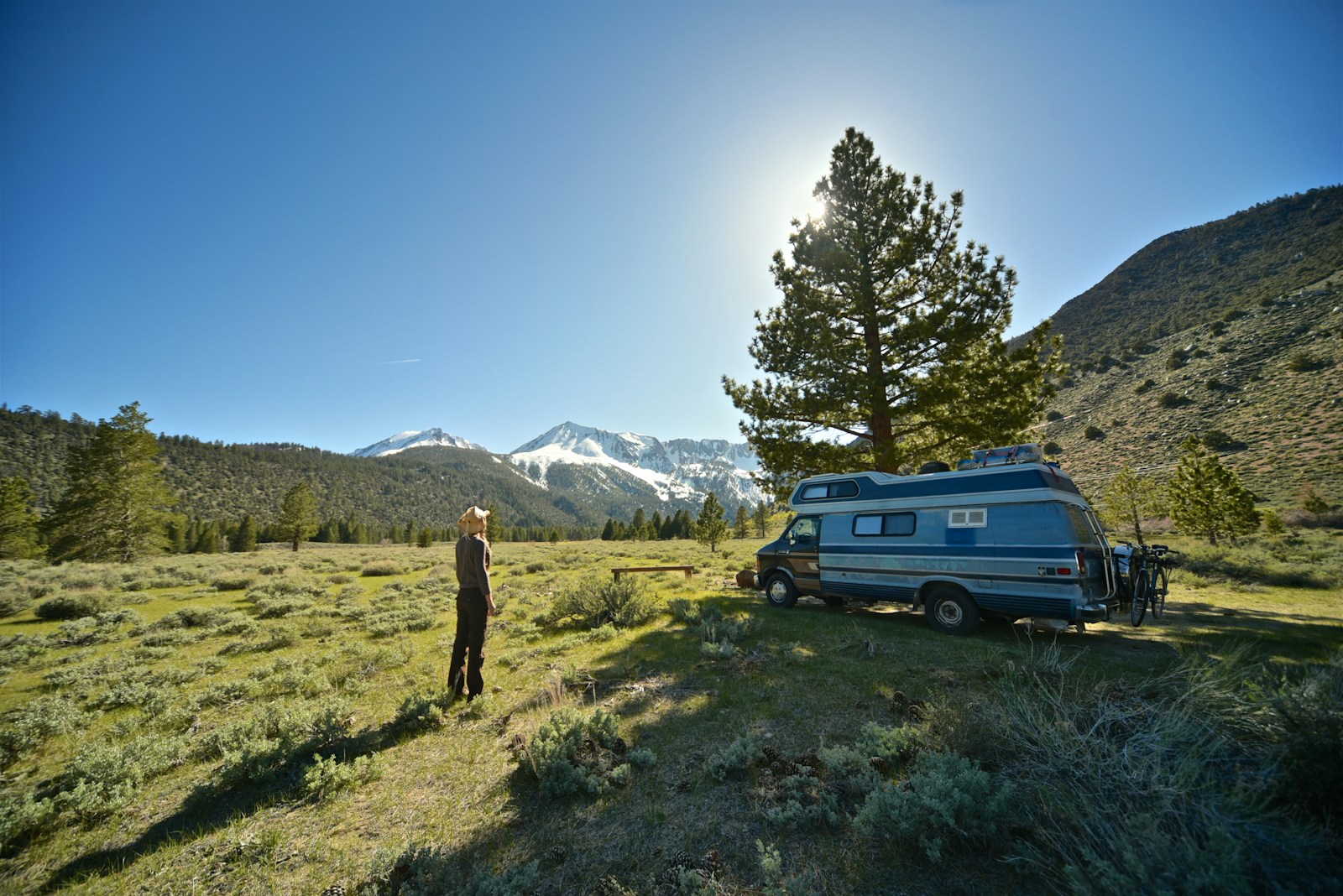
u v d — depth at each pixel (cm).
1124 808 280
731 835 319
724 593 1366
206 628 1114
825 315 1491
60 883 313
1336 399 5731
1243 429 6153
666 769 411
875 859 286
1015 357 1336
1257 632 798
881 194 1503
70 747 536
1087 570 748
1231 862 215
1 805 368
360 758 426
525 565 2430
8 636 1044
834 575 1035
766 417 1544
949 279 1448
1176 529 2738
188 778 446
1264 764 291
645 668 692
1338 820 257
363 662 759
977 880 264
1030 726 366
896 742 390
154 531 4028
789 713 508
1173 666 546
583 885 283
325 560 3369
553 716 470
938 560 878
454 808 372
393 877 290
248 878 307
